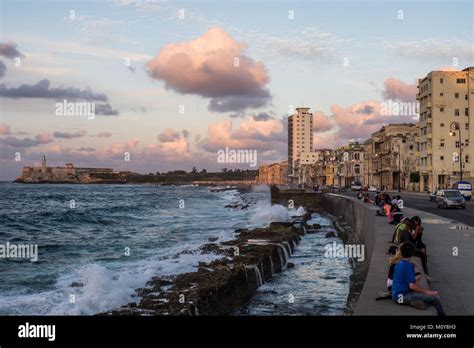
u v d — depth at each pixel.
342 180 155.25
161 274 22.06
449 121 86.62
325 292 21.02
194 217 68.50
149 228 51.66
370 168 131.38
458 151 86.25
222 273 19.73
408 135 107.06
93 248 35.09
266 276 23.75
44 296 18.52
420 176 92.00
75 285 20.45
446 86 86.69
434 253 17.55
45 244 37.75
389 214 25.45
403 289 9.38
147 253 31.69
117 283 19.92
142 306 15.63
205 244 32.84
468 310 10.35
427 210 41.09
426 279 12.12
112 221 60.84
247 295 20.14
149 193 180.88
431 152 87.06
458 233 23.25
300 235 41.59
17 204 95.38
